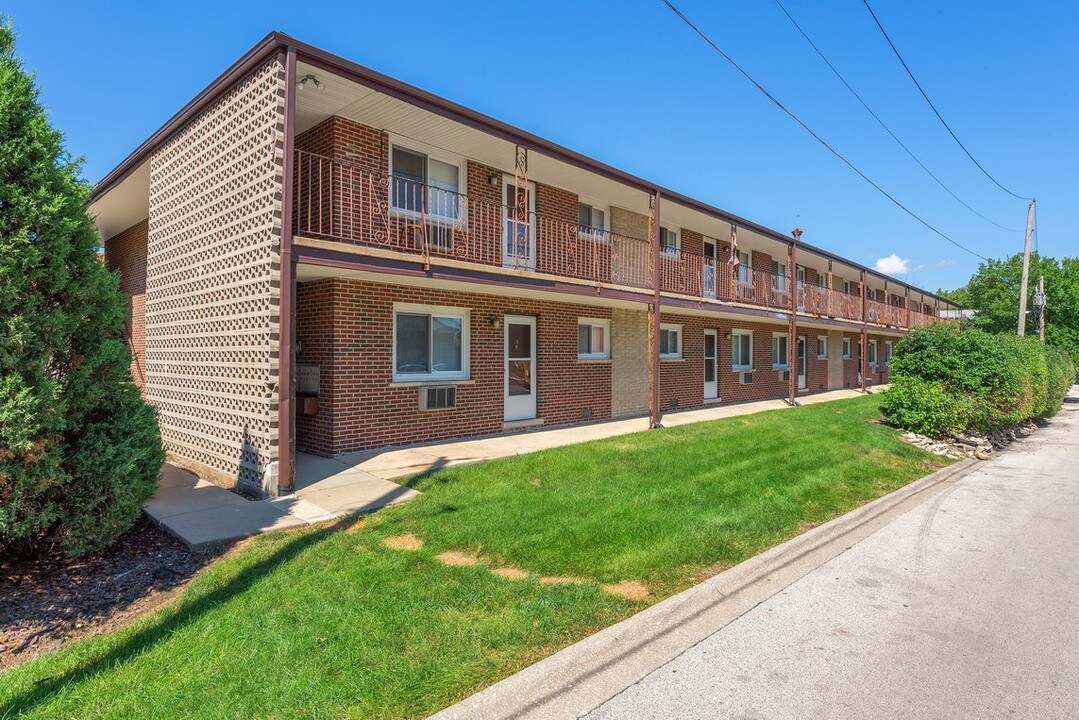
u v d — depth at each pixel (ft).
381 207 30.89
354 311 32.24
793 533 20.89
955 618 14.71
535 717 10.48
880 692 11.35
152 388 33.96
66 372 16.47
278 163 23.85
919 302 124.16
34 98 16.01
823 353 86.28
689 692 11.32
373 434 33.06
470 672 11.32
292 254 24.56
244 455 25.39
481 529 19.40
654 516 21.20
